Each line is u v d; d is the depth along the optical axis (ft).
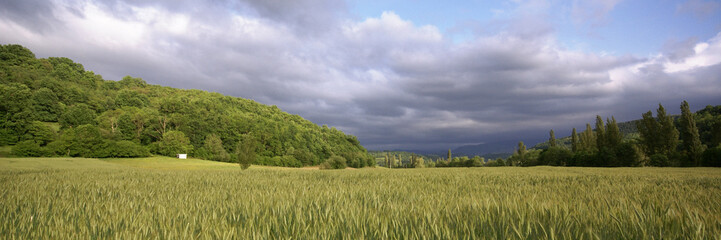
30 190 30.30
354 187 32.27
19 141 277.64
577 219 12.56
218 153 359.66
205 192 27.89
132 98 455.22
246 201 20.47
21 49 502.79
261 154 422.82
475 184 37.93
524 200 19.02
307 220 14.26
